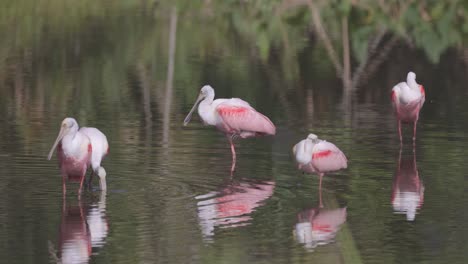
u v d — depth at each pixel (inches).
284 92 819.4
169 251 393.1
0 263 378.6
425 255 390.3
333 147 502.9
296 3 1311.5
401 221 438.9
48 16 1280.8
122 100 778.2
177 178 523.2
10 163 555.8
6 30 1156.5
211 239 410.0
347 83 869.8
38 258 384.8
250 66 954.1
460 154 584.1
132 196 483.2
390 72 932.0
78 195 485.7
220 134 652.7
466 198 478.3
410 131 660.1
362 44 1040.8
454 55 1019.9
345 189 501.4
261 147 609.6
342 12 1211.2
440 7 1163.9
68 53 1013.2
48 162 559.8
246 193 490.6
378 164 558.3
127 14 1322.6
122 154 582.9
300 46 1079.0
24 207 463.8
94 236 414.6
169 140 628.4
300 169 515.8
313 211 457.4
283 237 414.3
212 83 860.6
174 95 802.8
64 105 753.0
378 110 743.7
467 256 388.5
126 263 378.0
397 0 1246.3
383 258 386.9
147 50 1046.4
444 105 763.4
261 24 1208.2
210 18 1298.0
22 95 792.3
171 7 1378.0
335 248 398.3
